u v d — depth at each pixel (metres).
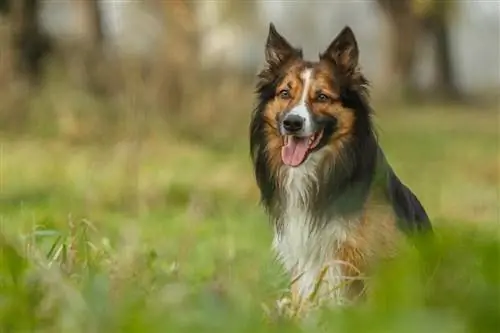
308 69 9.01
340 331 4.18
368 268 8.61
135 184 18.06
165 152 23.08
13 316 5.30
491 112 47.06
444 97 55.62
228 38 26.72
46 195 17.83
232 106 25.70
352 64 9.04
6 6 26.33
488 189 20.77
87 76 25.59
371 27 74.81
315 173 8.93
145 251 9.40
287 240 9.12
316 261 8.84
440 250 4.67
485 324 3.85
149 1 25.20
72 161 21.70
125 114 23.94
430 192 19.98
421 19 51.34
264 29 38.56
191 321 4.59
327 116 8.87
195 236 12.05
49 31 27.77
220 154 23.97
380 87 50.72
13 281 5.57
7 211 15.77
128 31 25.12
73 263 7.32
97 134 24.20
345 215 8.76
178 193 17.89
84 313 5.02
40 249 7.40
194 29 25.53
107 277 6.03
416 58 52.47
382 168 8.96
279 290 7.82
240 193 18.53
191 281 7.48
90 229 9.98
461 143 32.28
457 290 4.24
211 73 25.89
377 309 4.14
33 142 24.47
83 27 27.81
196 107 25.27
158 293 5.87
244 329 4.54
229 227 14.09
